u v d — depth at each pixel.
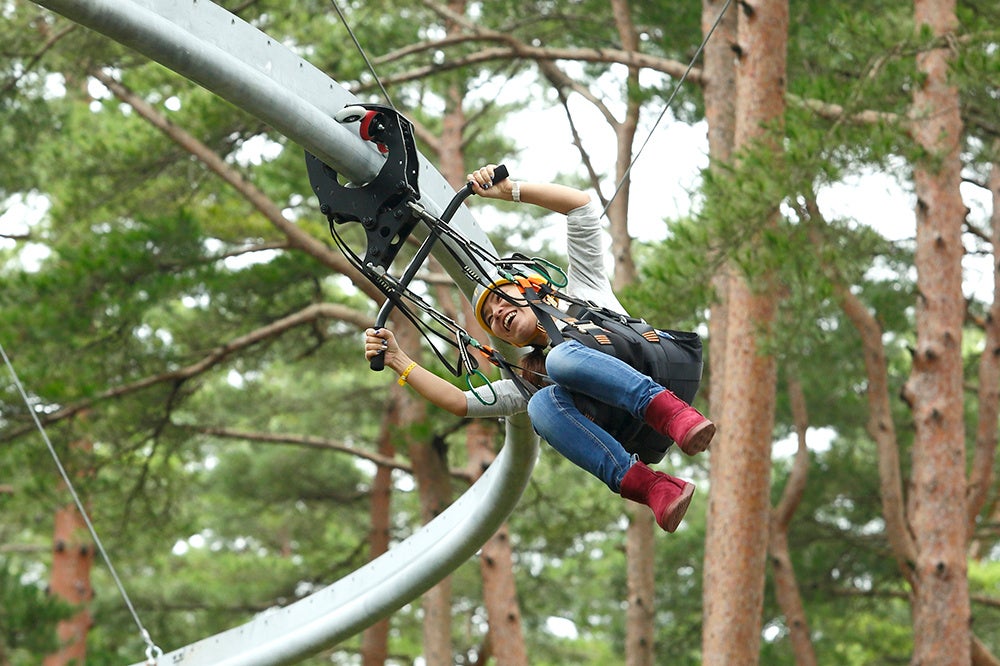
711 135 15.05
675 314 11.10
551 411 5.54
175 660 9.07
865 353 16.70
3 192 19.00
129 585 24.17
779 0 12.60
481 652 24.48
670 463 24.42
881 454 16.58
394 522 29.45
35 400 16.73
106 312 16.55
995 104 13.85
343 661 32.22
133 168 16.89
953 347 13.78
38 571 32.66
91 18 5.22
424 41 16.88
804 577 20.23
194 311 19.48
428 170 6.67
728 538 12.65
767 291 11.73
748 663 12.56
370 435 28.27
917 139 12.95
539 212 23.45
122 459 18.64
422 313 20.05
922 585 13.70
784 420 21.16
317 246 17.23
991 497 20.59
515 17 18.20
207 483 25.20
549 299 5.73
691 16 16.28
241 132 16.64
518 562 24.89
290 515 26.83
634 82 16.45
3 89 16.42
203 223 17.88
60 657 22.45
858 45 11.31
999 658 22.08
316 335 19.72
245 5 15.82
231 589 24.64
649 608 18.28
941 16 13.14
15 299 16.83
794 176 10.47
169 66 5.48
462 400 6.15
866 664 22.33
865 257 12.31
